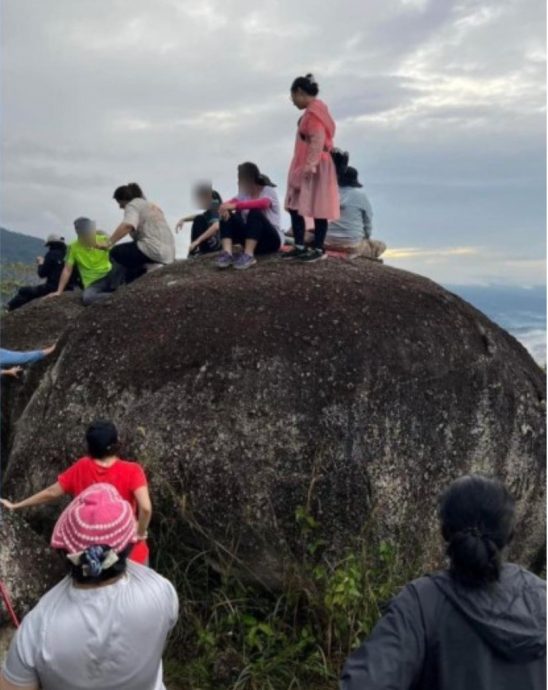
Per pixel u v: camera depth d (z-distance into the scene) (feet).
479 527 7.23
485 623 6.94
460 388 17.03
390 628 7.11
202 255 21.88
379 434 15.99
